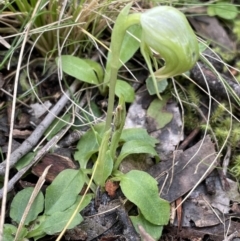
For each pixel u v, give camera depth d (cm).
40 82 26
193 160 24
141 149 23
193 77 27
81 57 28
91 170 22
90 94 27
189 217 23
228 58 29
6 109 26
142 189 22
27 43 28
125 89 26
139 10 28
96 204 22
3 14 26
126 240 21
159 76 19
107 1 26
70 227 20
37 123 25
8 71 27
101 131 25
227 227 22
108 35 29
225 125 26
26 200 22
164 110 26
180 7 31
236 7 31
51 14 26
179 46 17
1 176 23
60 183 22
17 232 20
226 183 24
